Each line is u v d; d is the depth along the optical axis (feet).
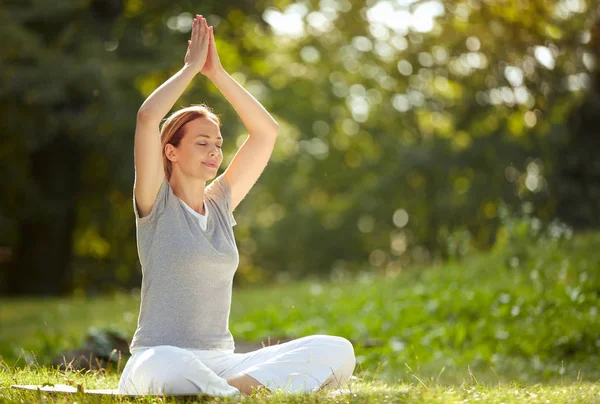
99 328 34.60
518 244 55.21
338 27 83.82
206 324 19.22
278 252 151.64
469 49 70.13
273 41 104.06
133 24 82.38
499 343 38.68
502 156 101.71
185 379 17.87
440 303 45.27
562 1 65.16
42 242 97.30
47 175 94.17
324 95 133.39
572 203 98.63
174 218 19.17
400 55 83.35
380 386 21.93
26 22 79.41
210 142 19.60
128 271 113.39
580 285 41.63
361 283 64.44
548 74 70.85
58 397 18.08
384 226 130.31
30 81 74.38
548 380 31.76
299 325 46.24
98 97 76.02
